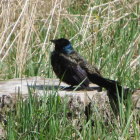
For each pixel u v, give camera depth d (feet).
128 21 53.62
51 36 52.65
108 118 36.27
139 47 51.29
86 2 61.46
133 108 38.09
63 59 38.27
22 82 41.06
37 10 53.16
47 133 33.78
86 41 50.29
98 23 52.39
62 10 53.42
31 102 34.53
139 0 57.41
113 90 37.73
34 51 48.88
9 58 48.83
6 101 36.86
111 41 51.37
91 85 40.93
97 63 48.39
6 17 47.32
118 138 32.78
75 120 36.68
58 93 36.32
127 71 46.29
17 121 35.12
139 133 35.12
